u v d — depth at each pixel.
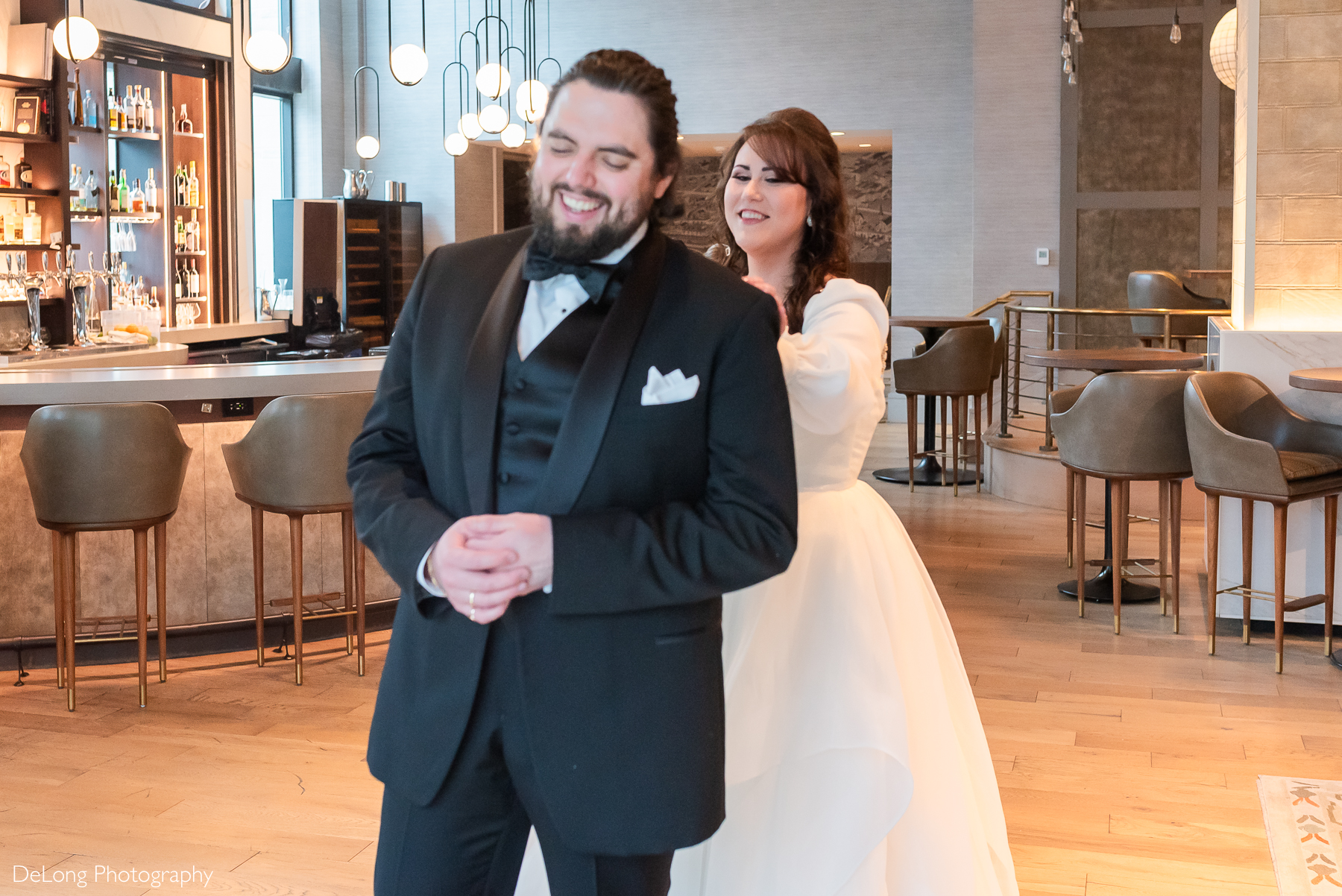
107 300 8.62
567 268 1.47
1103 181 10.55
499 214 13.42
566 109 1.42
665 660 1.47
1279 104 4.98
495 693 1.49
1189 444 4.70
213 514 4.73
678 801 1.47
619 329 1.46
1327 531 4.64
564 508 1.44
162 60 9.38
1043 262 10.73
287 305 10.94
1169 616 5.26
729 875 2.08
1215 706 4.14
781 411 1.51
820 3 11.33
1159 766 3.61
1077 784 3.48
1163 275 9.09
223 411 4.72
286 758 3.65
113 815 3.23
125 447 3.99
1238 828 3.19
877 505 2.24
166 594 4.32
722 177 2.30
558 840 1.50
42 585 4.57
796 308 2.19
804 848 2.02
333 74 12.28
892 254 11.41
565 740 1.45
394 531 1.47
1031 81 10.62
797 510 1.53
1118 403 4.90
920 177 11.25
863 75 11.29
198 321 10.13
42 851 3.01
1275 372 4.95
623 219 1.43
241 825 3.17
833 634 2.08
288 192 12.16
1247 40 5.00
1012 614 5.29
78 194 8.58
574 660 1.45
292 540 4.33
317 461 4.25
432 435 1.54
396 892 1.56
